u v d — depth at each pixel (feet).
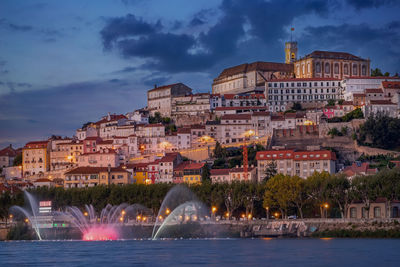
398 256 624.18
